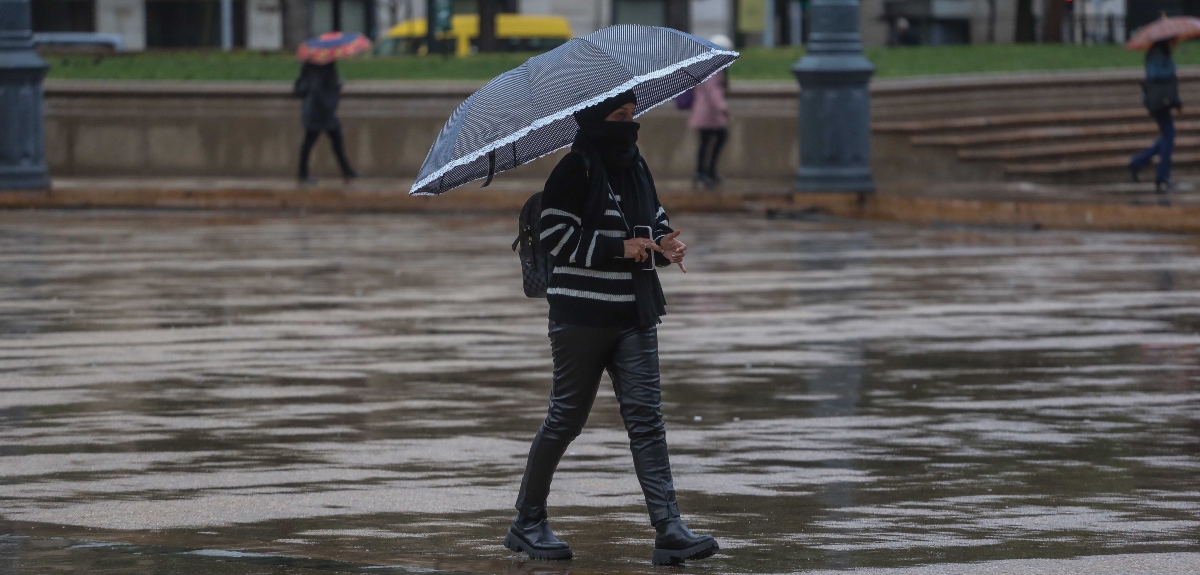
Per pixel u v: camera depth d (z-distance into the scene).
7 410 29.25
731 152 78.31
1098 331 37.44
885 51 103.56
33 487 23.72
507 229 61.66
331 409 29.28
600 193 18.97
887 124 78.94
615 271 19.19
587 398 19.55
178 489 23.58
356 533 21.08
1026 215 64.62
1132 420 27.89
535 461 19.72
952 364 33.41
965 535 20.62
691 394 30.52
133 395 30.61
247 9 166.38
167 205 70.94
